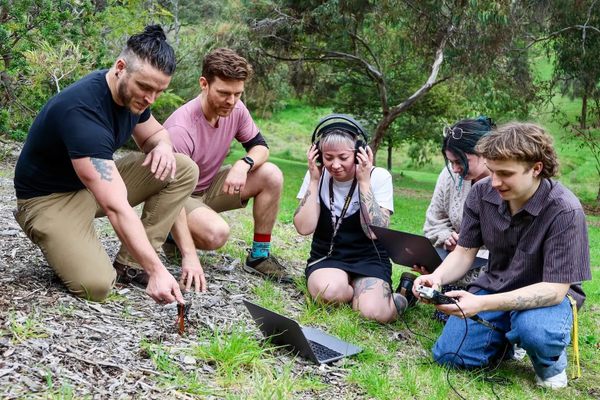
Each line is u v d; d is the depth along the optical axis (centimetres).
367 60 2159
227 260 505
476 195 378
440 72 1892
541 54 2164
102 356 299
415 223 1288
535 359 354
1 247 438
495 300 340
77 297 360
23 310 329
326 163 432
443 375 354
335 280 428
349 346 367
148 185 393
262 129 3872
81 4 1016
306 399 297
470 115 2200
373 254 450
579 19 1786
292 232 725
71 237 357
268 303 420
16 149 1055
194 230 438
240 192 478
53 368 279
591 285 696
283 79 2234
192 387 284
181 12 2042
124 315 352
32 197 361
